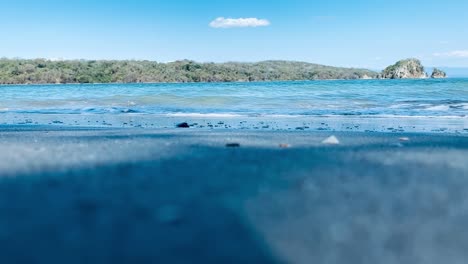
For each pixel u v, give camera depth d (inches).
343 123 502.9
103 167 155.2
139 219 91.1
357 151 203.8
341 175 140.0
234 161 170.9
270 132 357.7
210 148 219.9
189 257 72.4
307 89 1266.0
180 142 256.1
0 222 88.2
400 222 91.4
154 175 139.7
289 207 102.3
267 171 147.4
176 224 88.6
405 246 78.5
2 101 1000.2
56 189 117.9
